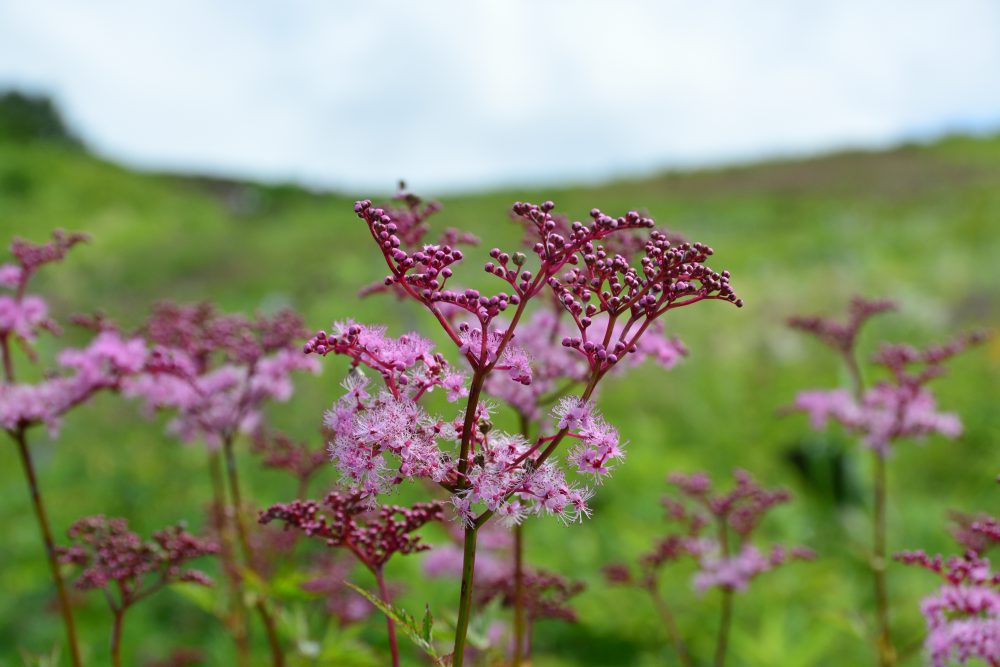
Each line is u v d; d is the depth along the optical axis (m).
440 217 28.14
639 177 48.28
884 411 4.41
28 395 3.38
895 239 23.16
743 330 14.17
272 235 30.66
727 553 4.24
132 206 34.34
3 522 7.88
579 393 3.74
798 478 8.36
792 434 9.27
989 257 18.30
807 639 5.14
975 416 9.27
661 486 7.75
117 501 8.31
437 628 3.33
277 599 3.85
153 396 3.81
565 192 43.72
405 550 2.72
